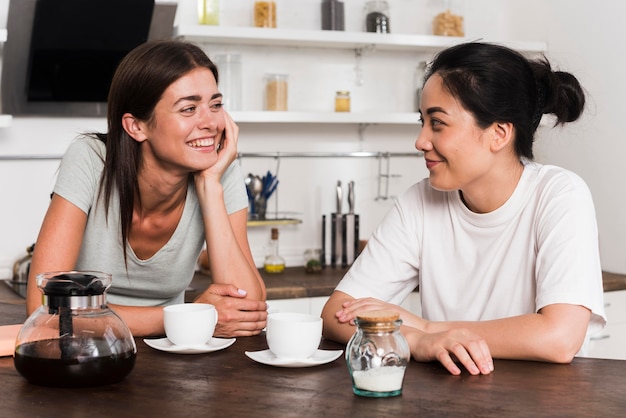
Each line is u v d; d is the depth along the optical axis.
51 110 3.33
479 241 1.86
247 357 1.53
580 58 3.81
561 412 1.18
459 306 1.90
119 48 3.20
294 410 1.18
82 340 1.29
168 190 1.91
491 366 1.44
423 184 1.99
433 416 1.16
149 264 2.02
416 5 4.00
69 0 2.98
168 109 1.78
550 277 1.66
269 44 3.72
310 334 1.46
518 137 1.73
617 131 3.62
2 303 2.23
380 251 1.96
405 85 4.01
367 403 1.22
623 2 3.56
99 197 1.91
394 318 1.26
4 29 3.07
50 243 1.83
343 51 3.89
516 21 4.18
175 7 3.21
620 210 3.62
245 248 2.10
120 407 1.20
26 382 1.34
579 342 1.56
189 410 1.18
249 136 3.76
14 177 3.42
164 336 1.75
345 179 3.94
